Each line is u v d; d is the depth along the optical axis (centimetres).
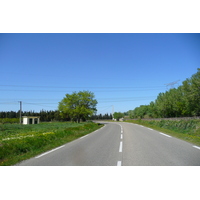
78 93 5534
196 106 4112
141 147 1020
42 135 1454
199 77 3962
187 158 746
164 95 5719
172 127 2620
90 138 1562
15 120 6656
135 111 9944
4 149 917
